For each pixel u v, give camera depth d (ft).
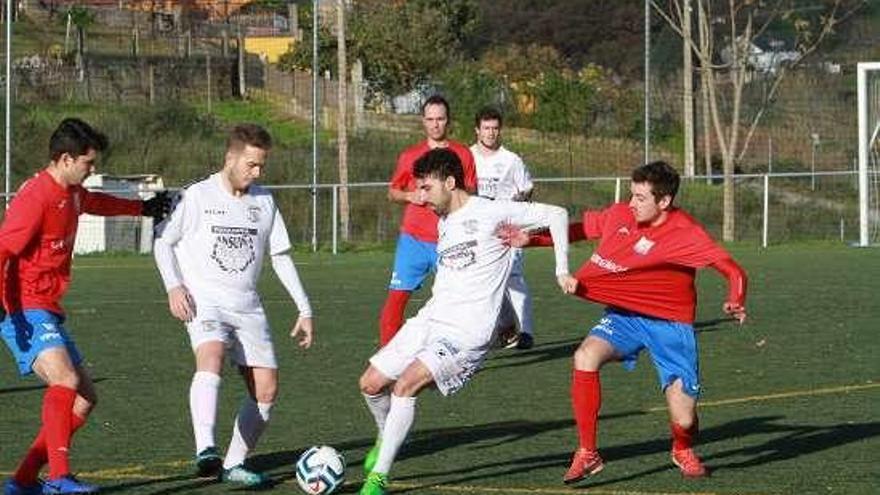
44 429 35.29
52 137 35.14
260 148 37.17
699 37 190.70
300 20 248.93
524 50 231.91
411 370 35.29
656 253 37.32
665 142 178.70
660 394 52.60
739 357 62.75
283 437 44.70
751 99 195.83
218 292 37.29
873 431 44.86
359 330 73.36
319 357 63.36
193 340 37.24
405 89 208.85
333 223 131.95
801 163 182.91
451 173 36.27
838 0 196.13
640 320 37.88
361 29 211.41
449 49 229.66
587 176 167.02
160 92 196.03
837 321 75.46
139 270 114.52
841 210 147.84
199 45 230.89
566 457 41.19
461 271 36.04
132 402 51.55
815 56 207.92
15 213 34.63
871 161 138.82
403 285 56.39
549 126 179.01
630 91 183.83
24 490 36.04
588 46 260.62
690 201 149.59
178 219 37.17
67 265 35.94
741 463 40.14
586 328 73.87
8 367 61.00
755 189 153.48
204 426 36.52
